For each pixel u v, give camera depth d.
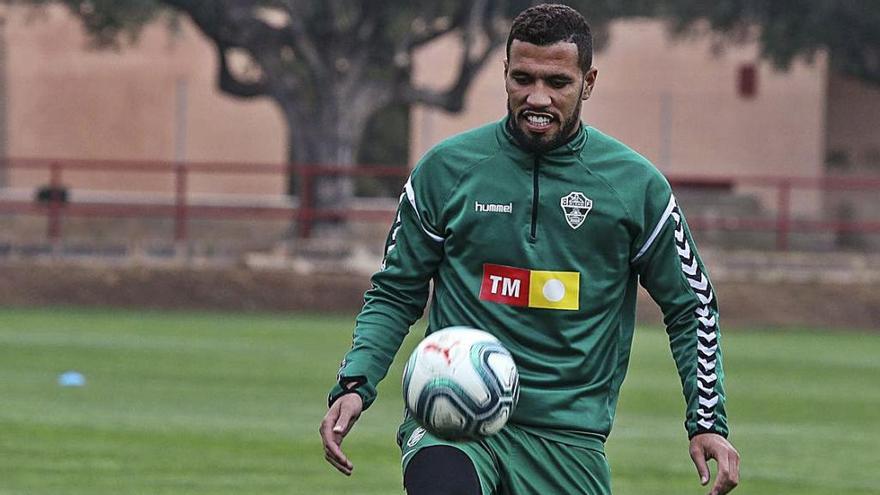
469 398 16.64
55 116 131.12
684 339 18.11
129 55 130.75
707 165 136.00
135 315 85.50
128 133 130.88
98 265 95.19
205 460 35.31
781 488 33.59
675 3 109.94
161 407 45.38
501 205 17.67
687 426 18.06
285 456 36.22
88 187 131.12
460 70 105.38
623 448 39.47
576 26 17.25
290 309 92.69
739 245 117.75
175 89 131.00
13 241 96.19
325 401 48.03
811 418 47.53
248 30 102.06
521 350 17.66
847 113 144.75
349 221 113.69
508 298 17.69
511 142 17.77
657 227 17.84
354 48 103.62
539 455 17.64
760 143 135.62
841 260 98.81
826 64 135.38
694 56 135.38
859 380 60.00
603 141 17.91
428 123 127.31
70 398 47.00
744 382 58.38
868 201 139.50
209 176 131.12
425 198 18.05
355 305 94.06
